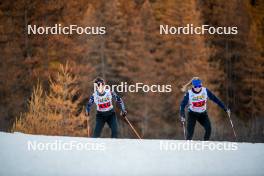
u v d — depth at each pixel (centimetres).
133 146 2202
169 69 12506
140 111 12019
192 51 12675
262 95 12975
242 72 13175
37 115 5278
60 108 7962
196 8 13475
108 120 2984
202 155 2044
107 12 12538
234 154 2078
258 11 13638
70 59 12062
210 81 12462
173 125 12069
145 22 12812
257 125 12031
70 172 1733
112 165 1844
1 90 11838
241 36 13425
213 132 11088
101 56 12262
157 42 12812
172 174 1717
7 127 11281
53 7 12431
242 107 12925
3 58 12031
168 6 12950
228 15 13550
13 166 1809
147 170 1773
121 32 12500
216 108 11500
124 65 12294
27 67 11956
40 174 1697
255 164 1889
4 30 12206
